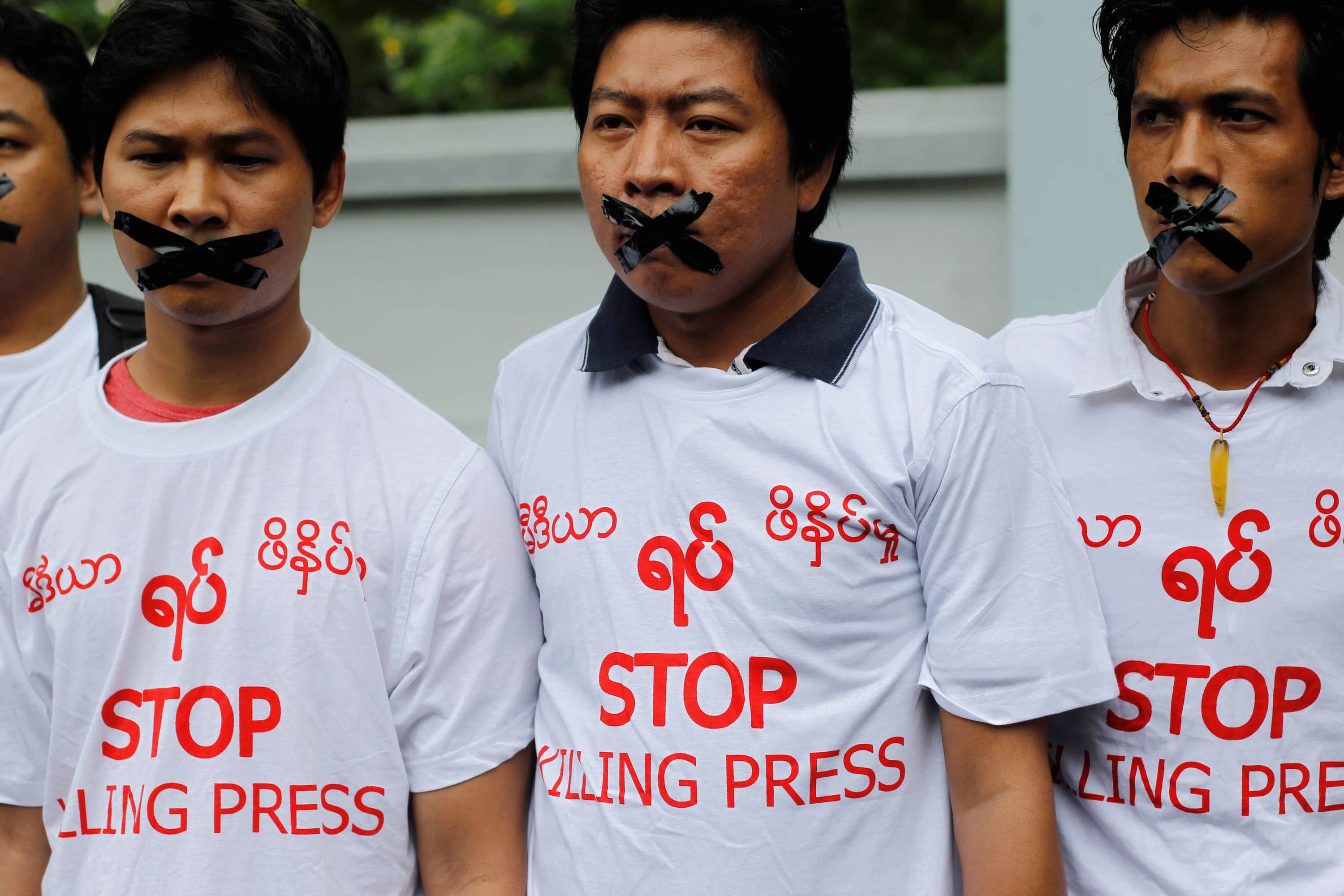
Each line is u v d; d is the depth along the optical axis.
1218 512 4.88
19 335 6.53
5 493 5.16
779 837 4.61
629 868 4.67
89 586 4.97
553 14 13.07
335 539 5.00
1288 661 4.79
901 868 4.71
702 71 4.68
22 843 5.15
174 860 4.78
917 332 4.93
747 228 4.76
